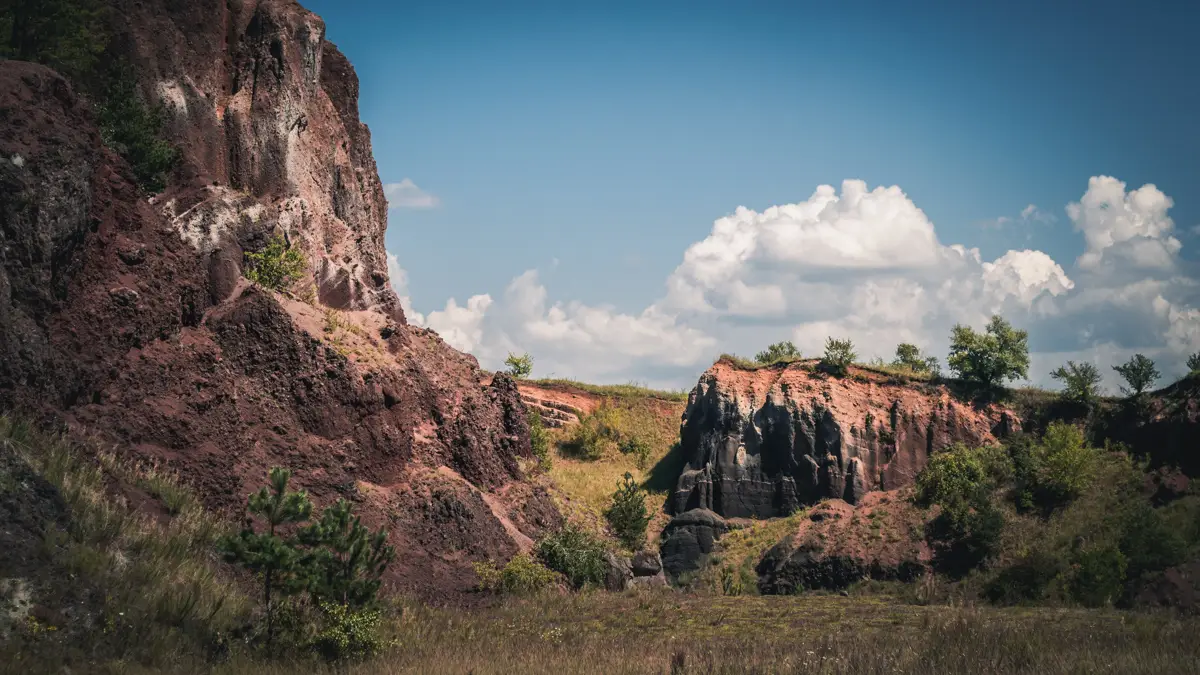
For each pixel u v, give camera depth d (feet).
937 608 118.83
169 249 103.14
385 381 118.52
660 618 101.04
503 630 86.22
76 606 57.16
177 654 58.54
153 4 135.44
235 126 137.90
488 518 118.73
